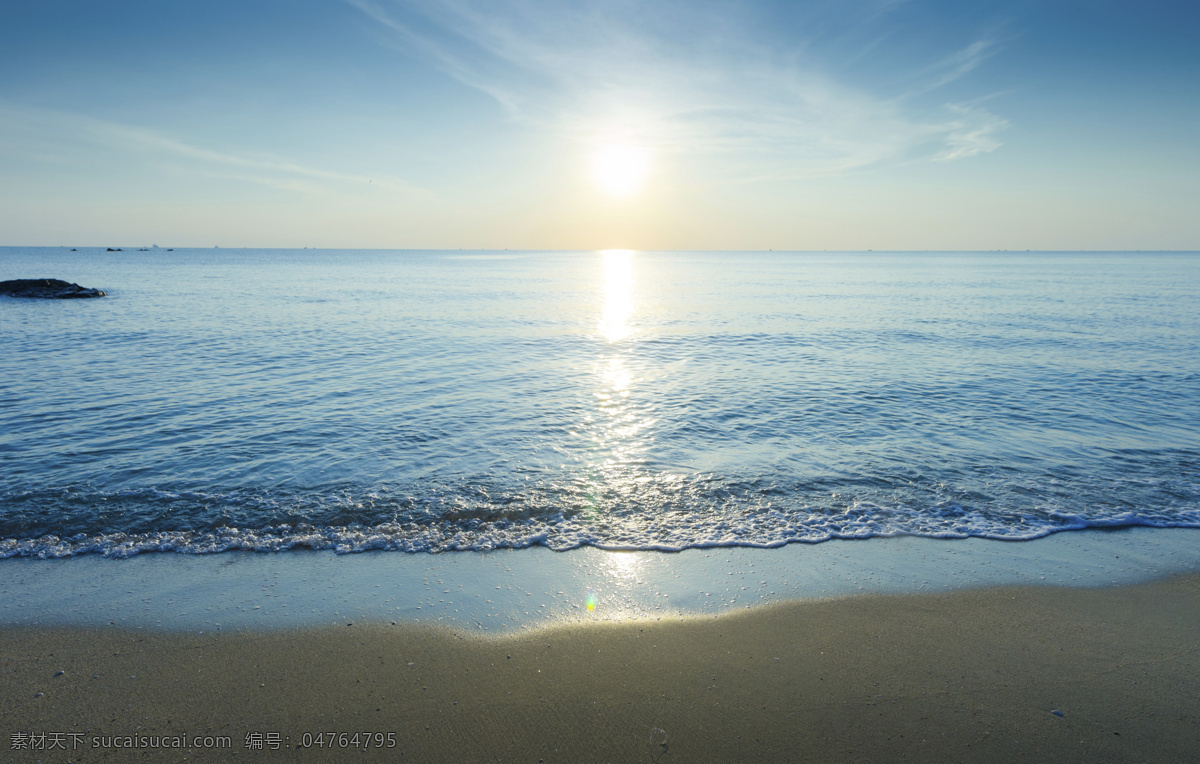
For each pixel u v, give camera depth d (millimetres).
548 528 7758
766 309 37656
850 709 4414
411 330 27016
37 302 38844
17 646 5141
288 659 5004
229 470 9594
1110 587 6297
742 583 6387
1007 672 4859
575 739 4105
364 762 3902
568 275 89875
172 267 100938
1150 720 4316
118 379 16141
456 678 4762
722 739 4113
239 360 19141
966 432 11859
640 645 5234
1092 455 10523
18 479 9086
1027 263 148125
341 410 13250
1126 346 21953
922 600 6039
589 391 15359
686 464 10141
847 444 11156
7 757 3896
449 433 11711
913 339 24344
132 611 5730
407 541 7371
